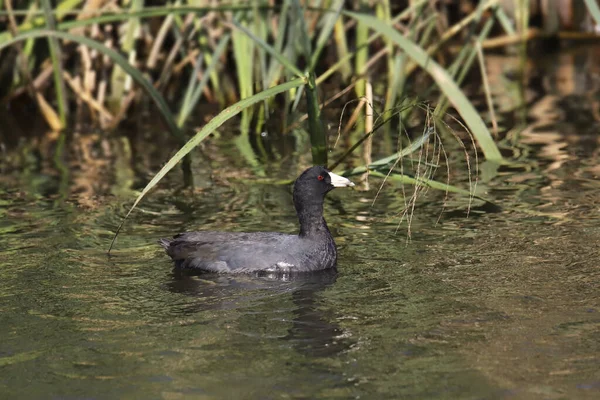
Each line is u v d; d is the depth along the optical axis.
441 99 20.25
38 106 20.55
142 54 21.92
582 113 20.27
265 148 18.56
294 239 12.24
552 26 26.06
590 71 24.27
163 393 8.48
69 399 8.41
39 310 10.48
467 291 10.77
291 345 9.47
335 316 10.23
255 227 13.74
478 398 8.27
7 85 21.48
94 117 21.00
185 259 12.11
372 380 8.64
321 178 12.25
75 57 21.27
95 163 17.77
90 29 20.44
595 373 8.66
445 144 18.27
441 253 12.19
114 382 8.71
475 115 15.88
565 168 16.19
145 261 12.30
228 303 10.76
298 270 11.92
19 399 8.43
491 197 14.70
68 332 9.87
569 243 12.30
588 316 9.91
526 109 20.89
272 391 8.48
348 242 12.90
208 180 16.39
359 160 17.23
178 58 22.64
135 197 15.45
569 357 8.99
